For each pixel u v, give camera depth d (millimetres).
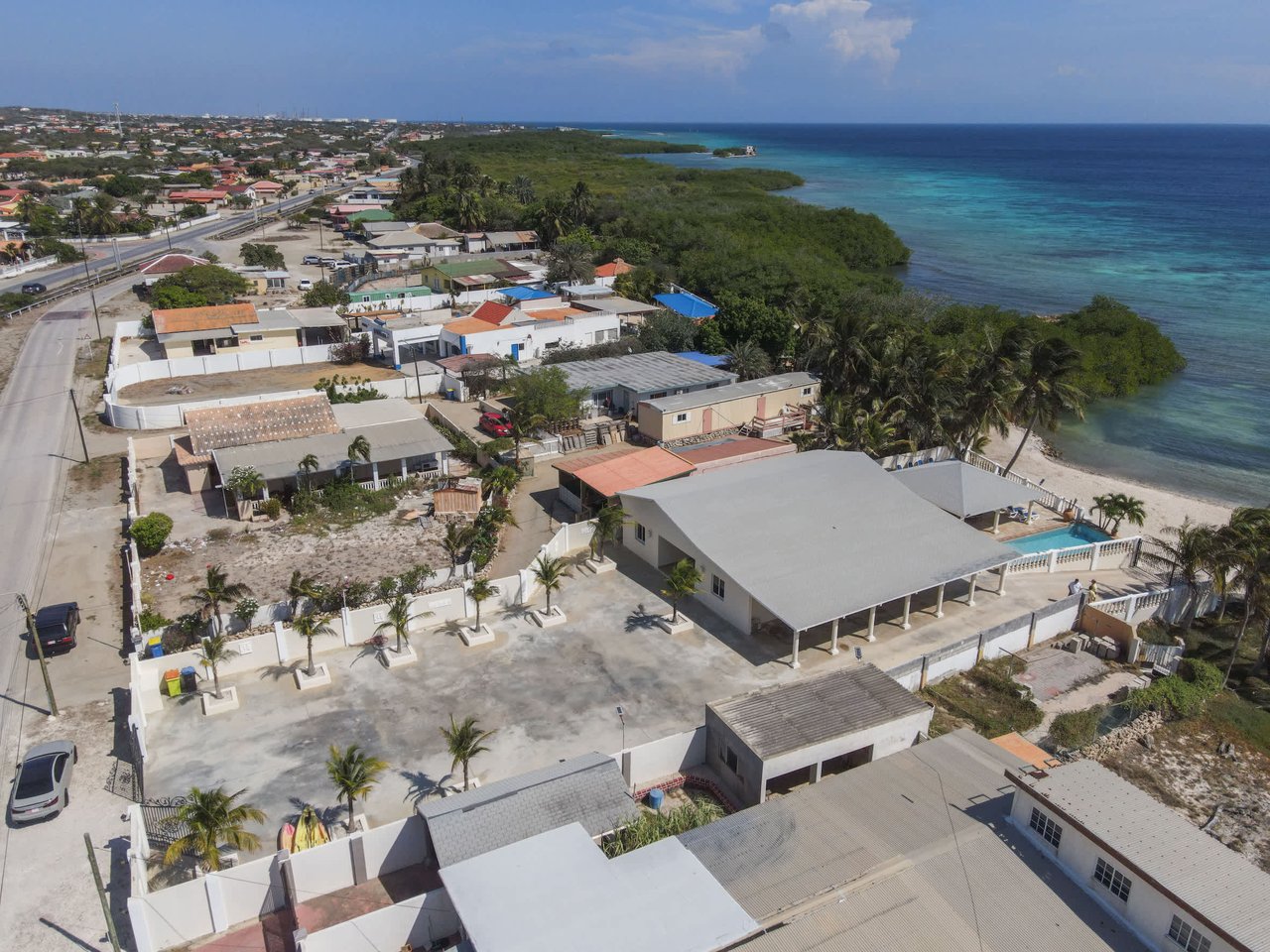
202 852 23391
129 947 22109
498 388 69875
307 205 183875
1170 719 35031
